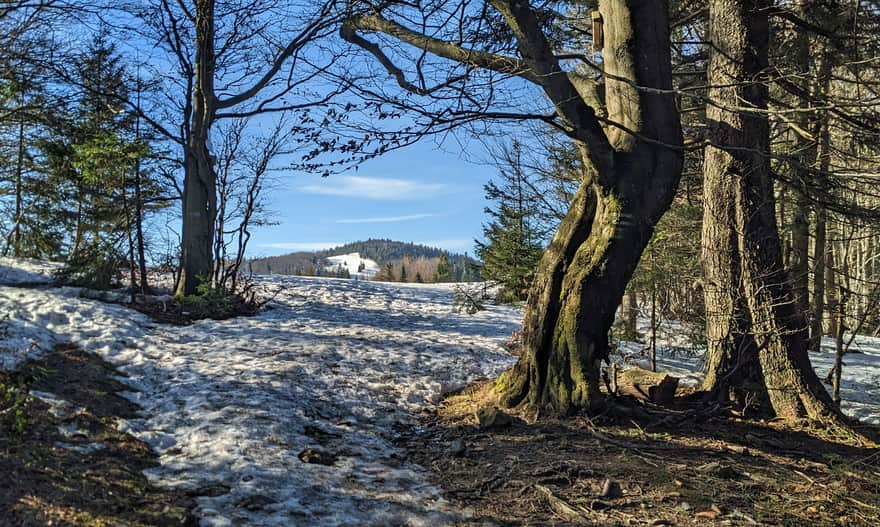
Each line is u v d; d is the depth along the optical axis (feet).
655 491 15.44
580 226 22.59
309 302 47.80
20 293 32.09
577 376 21.21
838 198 26.58
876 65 23.30
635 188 21.15
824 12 30.27
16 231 60.70
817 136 27.50
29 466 13.28
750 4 22.99
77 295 35.19
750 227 22.99
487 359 31.96
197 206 40.27
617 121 21.80
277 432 18.06
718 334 23.61
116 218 49.24
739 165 23.12
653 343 33.58
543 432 19.93
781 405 22.48
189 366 24.30
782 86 24.22
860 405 28.78
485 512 14.23
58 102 41.24
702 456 18.29
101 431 16.63
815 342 47.06
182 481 14.24
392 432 20.53
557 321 21.95
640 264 34.37
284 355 27.40
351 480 15.57
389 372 27.32
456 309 52.49
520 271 49.03
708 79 24.39
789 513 14.46
